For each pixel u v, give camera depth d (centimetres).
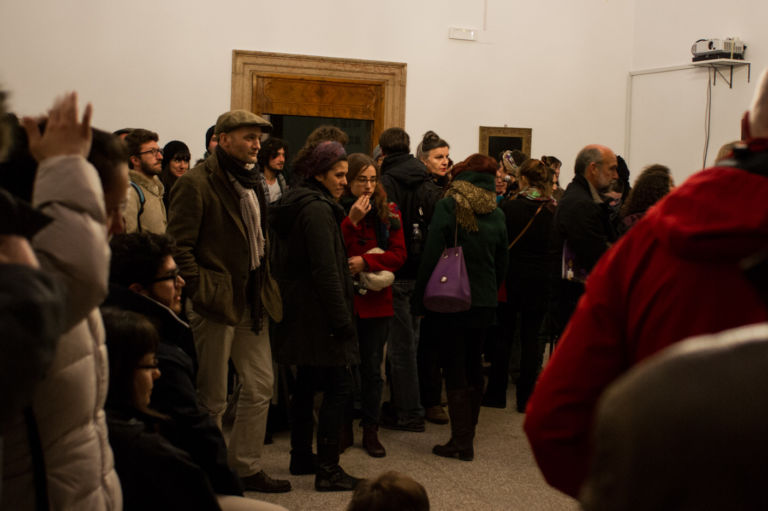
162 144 823
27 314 103
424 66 919
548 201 504
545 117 972
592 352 128
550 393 131
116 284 261
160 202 460
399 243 437
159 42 819
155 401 243
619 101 1005
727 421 51
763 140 120
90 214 148
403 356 477
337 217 380
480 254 421
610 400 58
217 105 842
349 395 384
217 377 361
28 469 144
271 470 405
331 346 369
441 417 500
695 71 935
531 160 519
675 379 54
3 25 771
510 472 411
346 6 884
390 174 480
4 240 114
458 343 425
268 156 552
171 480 205
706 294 114
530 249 502
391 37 905
